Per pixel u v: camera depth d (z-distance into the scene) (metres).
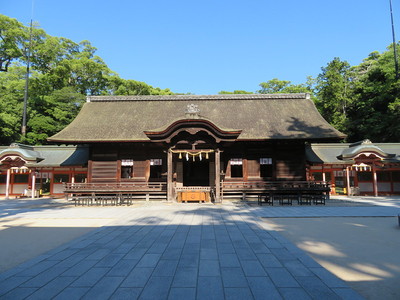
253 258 7.10
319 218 13.75
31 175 29.19
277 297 4.78
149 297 4.78
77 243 8.82
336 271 6.25
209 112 26.62
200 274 5.94
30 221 13.48
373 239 9.33
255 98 28.92
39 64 50.91
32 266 6.60
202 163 27.67
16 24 45.28
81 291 5.09
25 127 38.19
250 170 23.50
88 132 23.34
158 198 23.05
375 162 26.94
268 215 14.52
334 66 46.44
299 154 23.53
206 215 14.60
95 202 21.73
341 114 45.78
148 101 29.17
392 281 5.63
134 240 9.18
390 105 35.09
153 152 23.91
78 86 51.91
